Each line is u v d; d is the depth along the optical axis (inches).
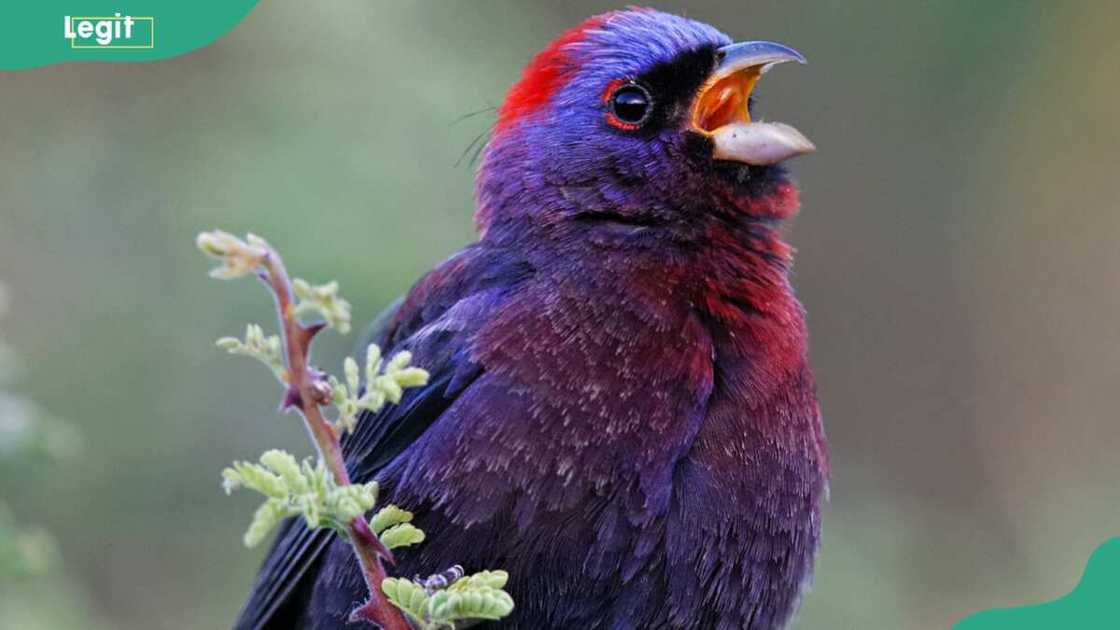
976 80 732.0
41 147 541.6
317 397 201.5
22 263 524.7
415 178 501.7
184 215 518.0
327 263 479.2
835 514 614.9
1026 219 730.2
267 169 498.3
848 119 730.8
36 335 514.6
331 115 511.2
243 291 514.6
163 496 504.1
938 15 728.3
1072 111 731.4
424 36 533.0
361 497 202.4
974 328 721.6
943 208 732.7
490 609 214.4
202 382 513.0
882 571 573.3
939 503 690.2
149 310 516.1
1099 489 690.2
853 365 721.0
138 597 493.4
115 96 545.3
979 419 712.4
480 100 522.3
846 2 728.3
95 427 503.5
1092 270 717.9
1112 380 714.8
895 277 729.6
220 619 493.0
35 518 484.1
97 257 524.7
